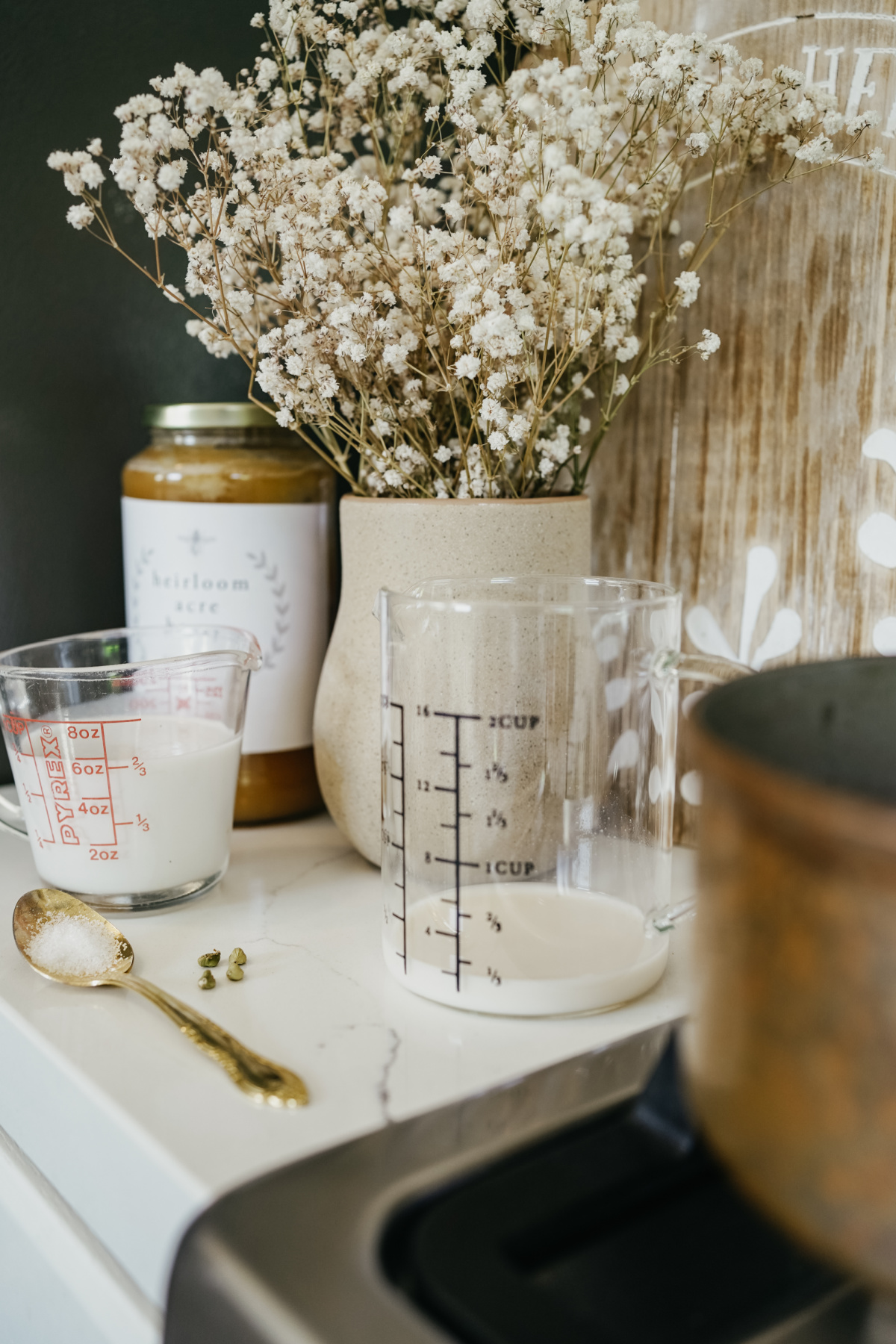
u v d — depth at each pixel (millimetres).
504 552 596
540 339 568
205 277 608
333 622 843
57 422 802
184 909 624
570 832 475
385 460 622
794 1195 269
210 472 720
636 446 723
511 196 564
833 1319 311
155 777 592
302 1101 405
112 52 775
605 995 481
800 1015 257
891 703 367
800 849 250
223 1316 309
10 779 842
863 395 601
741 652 680
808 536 637
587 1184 347
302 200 576
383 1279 306
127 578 768
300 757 781
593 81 634
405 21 794
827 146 560
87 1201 429
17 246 761
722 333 663
